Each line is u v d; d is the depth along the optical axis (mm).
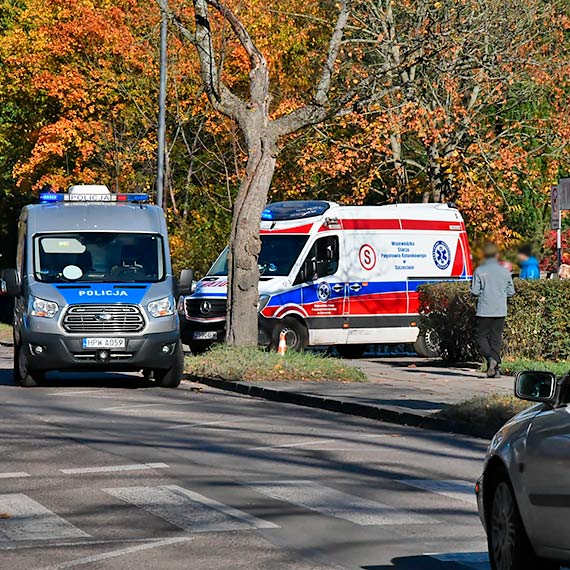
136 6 99062
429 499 28344
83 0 102000
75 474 31297
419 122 96438
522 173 101062
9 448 35969
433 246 78000
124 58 98312
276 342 71750
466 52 85812
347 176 104312
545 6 97625
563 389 18922
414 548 23016
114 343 54594
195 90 94438
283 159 103875
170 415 45094
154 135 100688
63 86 102375
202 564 21406
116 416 44500
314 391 51250
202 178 102250
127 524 24938
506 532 18844
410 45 76438
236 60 96438
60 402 49375
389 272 75750
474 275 60094
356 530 24609
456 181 100812
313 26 100812
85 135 105000
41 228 57438
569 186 57969
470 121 98812
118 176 100688
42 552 22266
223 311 74875
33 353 54438
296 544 23156
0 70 115875
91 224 57812
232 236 62875
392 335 75750
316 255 73438
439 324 69875
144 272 57000
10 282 56938
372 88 81500
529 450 18094
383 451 36469
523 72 96438
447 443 38625
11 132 123750
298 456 35031
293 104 97938
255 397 53156
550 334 65688
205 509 26625
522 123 100250
